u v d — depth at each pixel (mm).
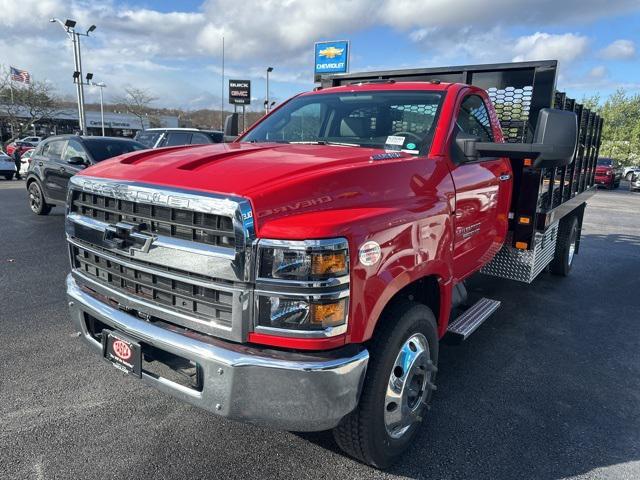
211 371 2270
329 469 2811
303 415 2232
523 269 4785
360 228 2270
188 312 2385
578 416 3480
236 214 2109
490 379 3996
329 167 2512
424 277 3129
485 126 4055
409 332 2713
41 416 3219
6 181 22672
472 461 2934
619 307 5988
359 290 2270
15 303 5266
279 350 2230
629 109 51844
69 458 2816
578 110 5863
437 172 3084
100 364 3955
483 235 3881
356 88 3951
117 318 2629
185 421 3227
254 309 2188
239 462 2836
